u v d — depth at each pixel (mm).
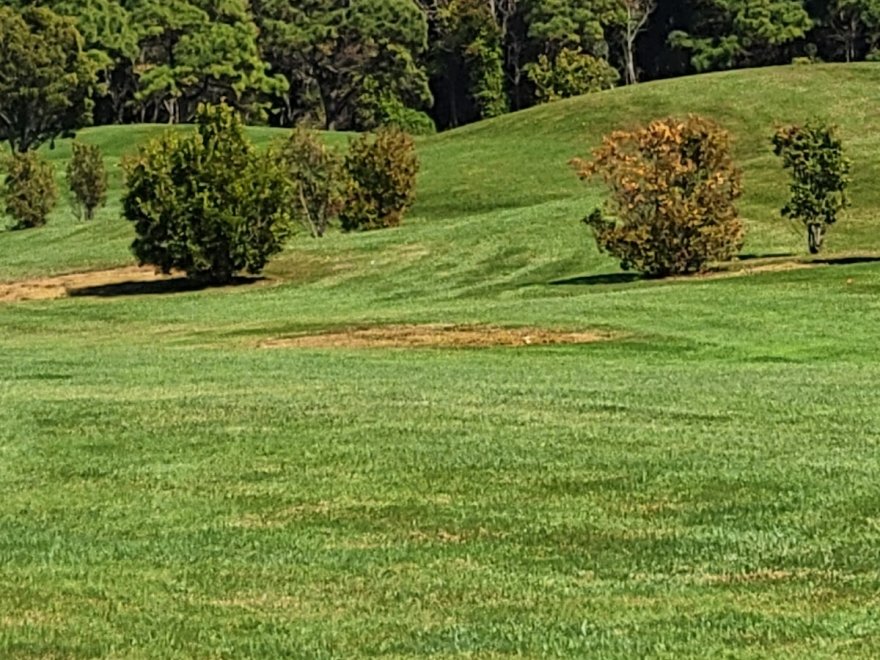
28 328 40969
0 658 8664
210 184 48969
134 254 50625
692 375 24703
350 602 9898
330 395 21078
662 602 9781
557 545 11523
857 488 13422
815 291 37312
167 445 16438
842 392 21328
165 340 35438
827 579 10305
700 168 44188
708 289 38594
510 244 53000
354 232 60375
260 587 10320
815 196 46812
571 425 17734
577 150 79062
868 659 8391
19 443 16750
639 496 13281
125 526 12461
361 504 13180
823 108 79250
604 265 48812
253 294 46781
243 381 23766
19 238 66312
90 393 21828
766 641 8789
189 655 8695
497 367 26750
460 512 12766
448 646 8789
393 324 35000
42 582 10469
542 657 8539
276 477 14500
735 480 13906
